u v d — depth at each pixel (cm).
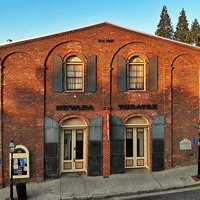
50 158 1780
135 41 1828
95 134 1812
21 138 1752
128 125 1877
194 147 1922
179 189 1592
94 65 1798
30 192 1600
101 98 1814
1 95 1719
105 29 1803
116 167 1834
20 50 1730
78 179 1766
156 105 1866
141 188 1592
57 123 1780
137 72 1861
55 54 1766
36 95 1750
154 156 1864
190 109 1909
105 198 1514
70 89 1805
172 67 1870
